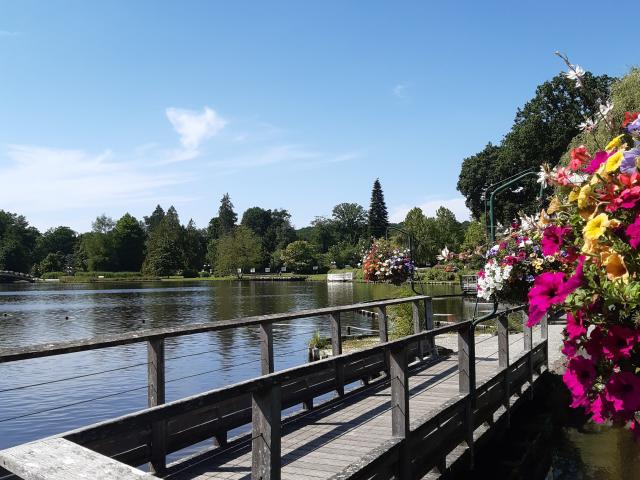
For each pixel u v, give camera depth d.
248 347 15.64
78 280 86.69
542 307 2.17
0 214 103.81
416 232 59.62
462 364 5.32
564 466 6.46
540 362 8.84
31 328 22.55
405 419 4.07
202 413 4.40
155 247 93.62
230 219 129.00
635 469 6.27
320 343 13.80
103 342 3.78
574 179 2.67
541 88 40.50
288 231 117.25
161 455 4.00
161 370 4.31
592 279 2.11
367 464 3.53
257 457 3.08
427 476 4.68
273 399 3.09
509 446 6.78
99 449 3.57
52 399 10.26
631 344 2.04
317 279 86.62
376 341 13.71
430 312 8.97
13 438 8.16
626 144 2.35
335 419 5.39
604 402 2.19
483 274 4.79
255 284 71.88
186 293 48.97
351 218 114.38
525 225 4.21
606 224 2.08
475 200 47.78
